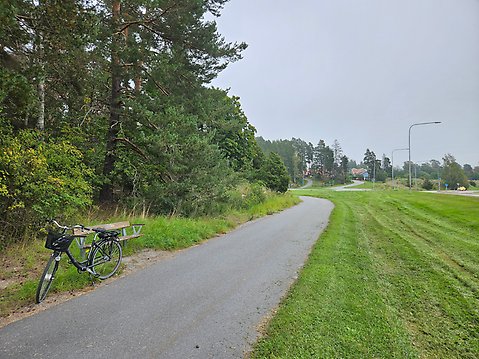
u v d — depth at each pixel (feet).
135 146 42.83
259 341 12.08
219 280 19.27
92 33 26.02
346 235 33.91
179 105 43.06
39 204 25.93
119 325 13.32
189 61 45.09
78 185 31.24
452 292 17.46
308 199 103.24
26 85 24.13
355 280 19.10
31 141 28.14
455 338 12.70
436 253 26.16
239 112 113.19
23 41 24.03
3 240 23.54
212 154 42.52
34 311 14.67
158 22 41.75
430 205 63.67
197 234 31.99
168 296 16.66
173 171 40.37
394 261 23.86
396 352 11.38
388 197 93.04
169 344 11.84
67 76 35.01
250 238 33.06
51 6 22.50
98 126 44.01
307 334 12.49
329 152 403.95
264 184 97.66
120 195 44.73
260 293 17.11
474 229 37.60
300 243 30.37
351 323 13.46
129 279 19.44
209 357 11.00
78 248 22.45
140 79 44.55
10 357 10.85
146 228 30.30
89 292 17.22
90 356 10.97
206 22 44.27
